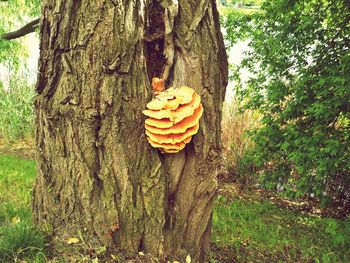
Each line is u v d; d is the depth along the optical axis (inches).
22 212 163.2
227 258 146.6
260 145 215.9
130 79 104.8
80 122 106.2
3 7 325.1
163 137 104.5
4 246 111.4
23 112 347.6
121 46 102.3
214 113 112.0
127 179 106.8
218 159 114.9
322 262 157.5
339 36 187.3
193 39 107.7
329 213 232.4
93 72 103.0
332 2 183.5
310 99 189.2
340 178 225.0
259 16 211.8
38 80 110.3
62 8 102.2
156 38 111.2
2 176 227.9
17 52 334.6
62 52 105.0
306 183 191.8
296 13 191.3
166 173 111.4
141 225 109.0
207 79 109.7
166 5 108.3
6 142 334.0
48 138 112.0
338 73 170.4
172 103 104.1
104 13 101.0
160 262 110.7
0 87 335.3
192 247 120.0
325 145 182.4
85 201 108.7
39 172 118.3
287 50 192.1
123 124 105.4
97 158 107.7
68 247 109.3
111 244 108.4
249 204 229.9
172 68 111.0
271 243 168.4
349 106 174.6
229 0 259.4
